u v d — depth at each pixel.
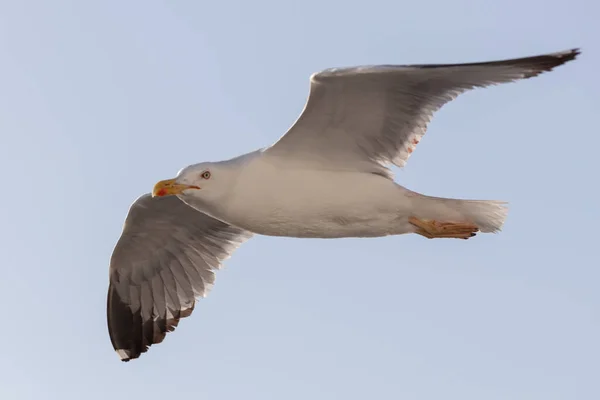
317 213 14.34
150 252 16.89
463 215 14.38
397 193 14.30
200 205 14.62
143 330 17.23
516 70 13.16
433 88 13.84
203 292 17.06
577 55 12.77
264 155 14.40
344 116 13.89
